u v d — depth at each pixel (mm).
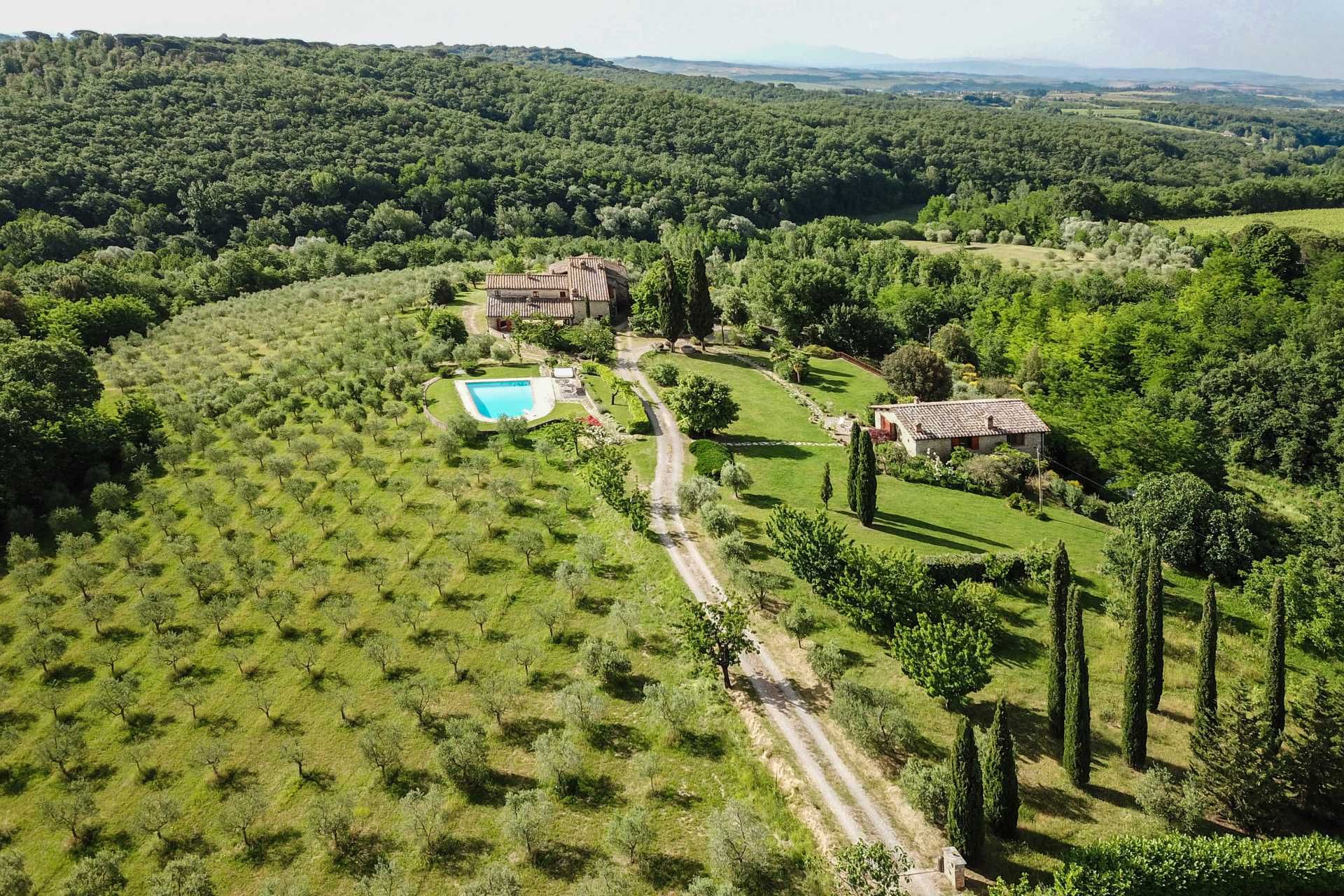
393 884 35719
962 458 81000
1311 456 101688
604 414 85562
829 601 52781
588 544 58469
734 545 57656
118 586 59906
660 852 37656
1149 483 68250
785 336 122375
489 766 43000
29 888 38094
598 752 43438
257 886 37719
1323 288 135625
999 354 119125
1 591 59594
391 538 62625
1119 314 122812
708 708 45719
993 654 50750
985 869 36094
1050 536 67438
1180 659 53000
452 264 160250
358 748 44062
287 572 59562
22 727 48156
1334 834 40438
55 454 72375
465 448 75312
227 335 113500
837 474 76438
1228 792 39625
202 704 48750
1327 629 53562
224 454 75938
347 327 110125
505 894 34062
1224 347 119562
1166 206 197625
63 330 106000
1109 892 33938
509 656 50062
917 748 42250
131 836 40969
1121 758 43250
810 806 39062
